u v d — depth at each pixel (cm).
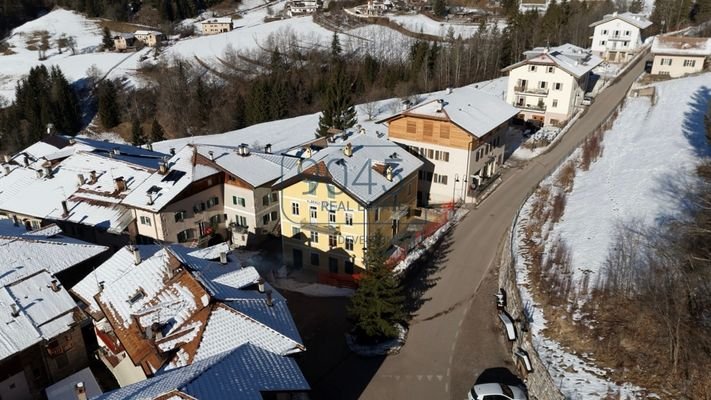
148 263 3475
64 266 3925
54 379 3447
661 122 6544
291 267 5016
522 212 4988
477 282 4344
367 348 3684
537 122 8206
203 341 2841
